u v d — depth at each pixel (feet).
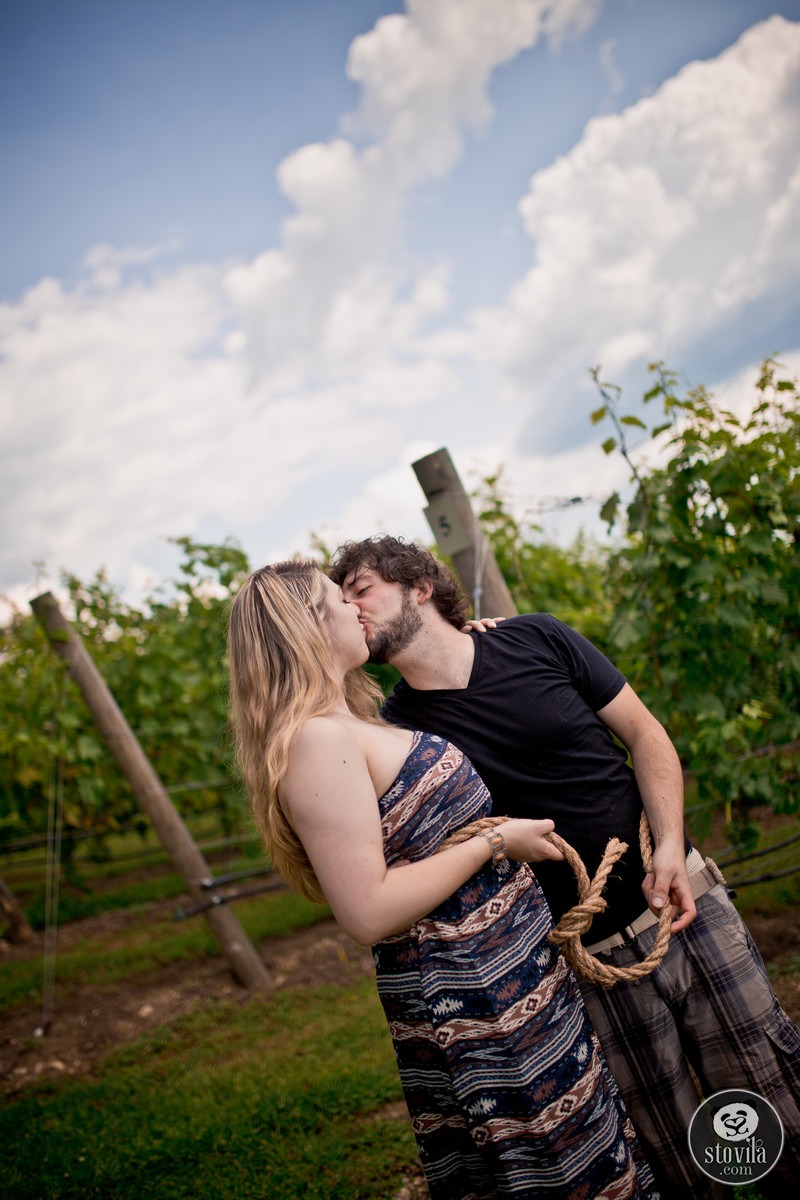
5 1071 13.02
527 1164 4.99
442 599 6.48
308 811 4.94
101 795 20.74
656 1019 5.83
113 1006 14.87
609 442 11.62
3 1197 9.20
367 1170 8.36
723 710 12.07
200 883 14.82
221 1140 9.45
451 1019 5.07
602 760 6.22
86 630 22.74
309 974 14.87
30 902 23.94
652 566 11.87
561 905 6.17
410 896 4.83
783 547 11.64
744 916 12.38
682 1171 5.83
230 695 5.74
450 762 5.37
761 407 11.21
